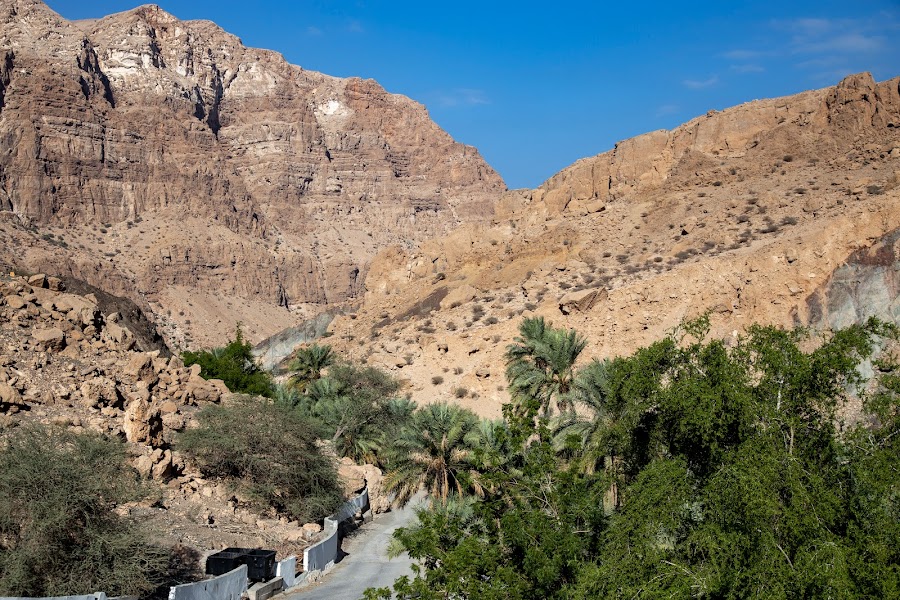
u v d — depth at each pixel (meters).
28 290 38.62
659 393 23.11
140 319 61.69
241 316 196.25
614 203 104.00
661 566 19.84
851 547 19.69
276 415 36.91
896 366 23.45
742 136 100.69
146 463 31.20
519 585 21.58
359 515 41.38
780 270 58.56
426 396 66.62
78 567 22.48
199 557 27.64
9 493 22.44
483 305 86.50
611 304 65.75
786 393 22.47
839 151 89.50
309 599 28.73
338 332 106.06
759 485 19.45
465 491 39.78
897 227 55.66
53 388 32.75
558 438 35.28
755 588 18.91
